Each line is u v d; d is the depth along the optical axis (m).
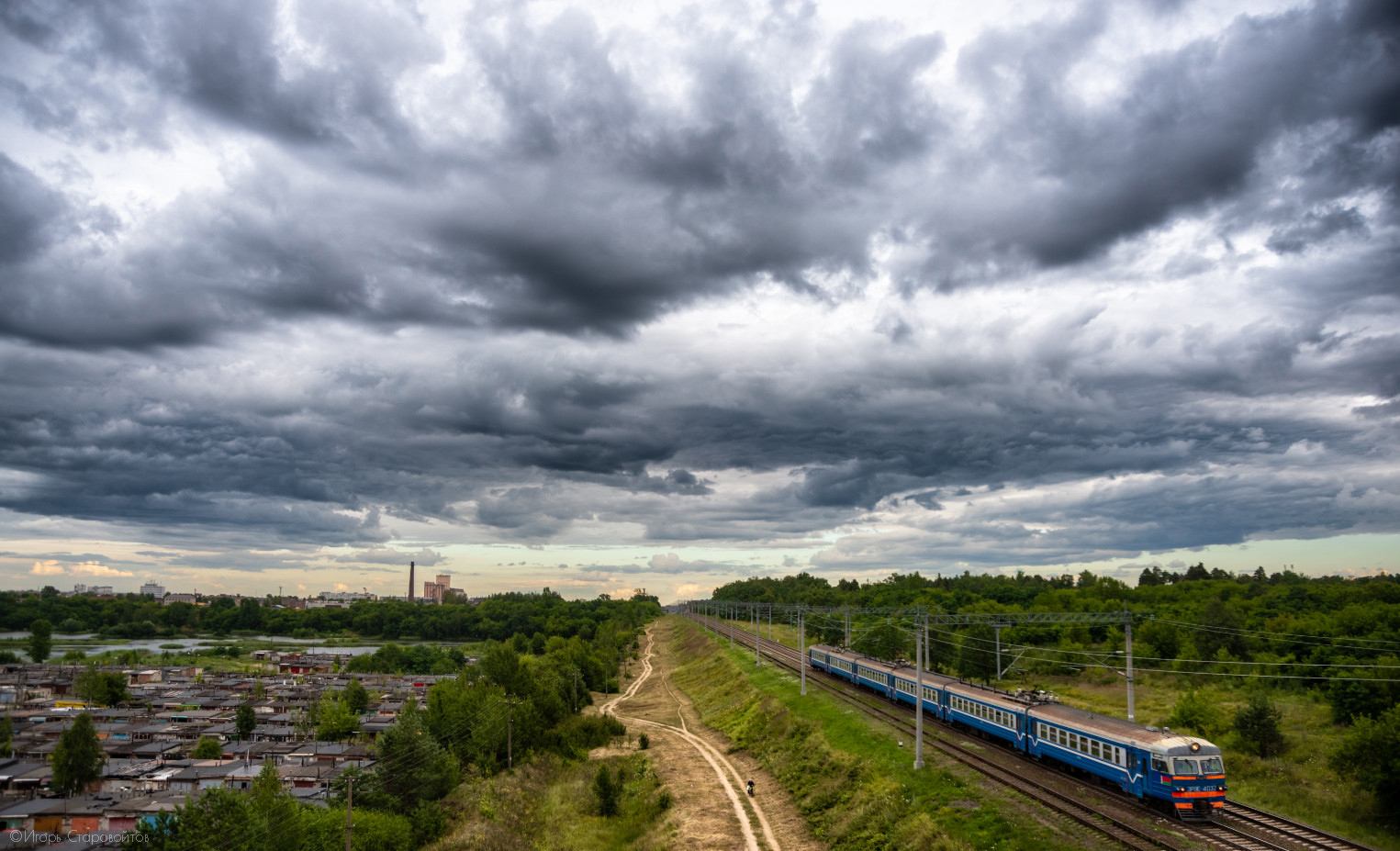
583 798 70.88
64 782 82.50
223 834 49.41
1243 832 37.66
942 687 68.62
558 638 183.75
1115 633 106.06
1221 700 80.69
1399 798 40.28
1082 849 36.94
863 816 49.41
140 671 186.75
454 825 64.62
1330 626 88.19
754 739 83.56
